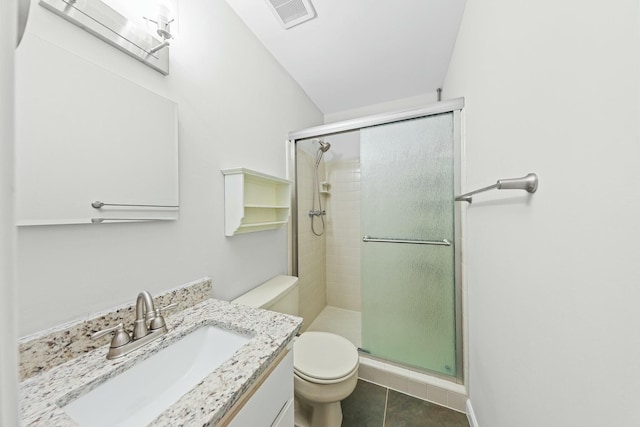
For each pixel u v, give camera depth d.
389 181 1.50
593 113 0.39
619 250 0.34
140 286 0.78
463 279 1.28
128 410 0.57
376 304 1.55
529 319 0.59
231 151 1.20
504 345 0.74
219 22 1.12
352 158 2.37
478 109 0.99
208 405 0.46
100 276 0.68
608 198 0.36
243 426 0.55
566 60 0.46
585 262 0.41
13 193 0.17
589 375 0.40
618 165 0.35
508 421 0.72
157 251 0.83
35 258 0.56
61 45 0.61
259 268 1.42
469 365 1.20
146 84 0.80
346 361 1.10
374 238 1.55
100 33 0.67
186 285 0.93
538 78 0.55
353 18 1.27
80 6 0.63
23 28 0.20
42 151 0.56
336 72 1.77
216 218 1.10
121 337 0.63
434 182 1.39
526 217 0.61
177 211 0.89
